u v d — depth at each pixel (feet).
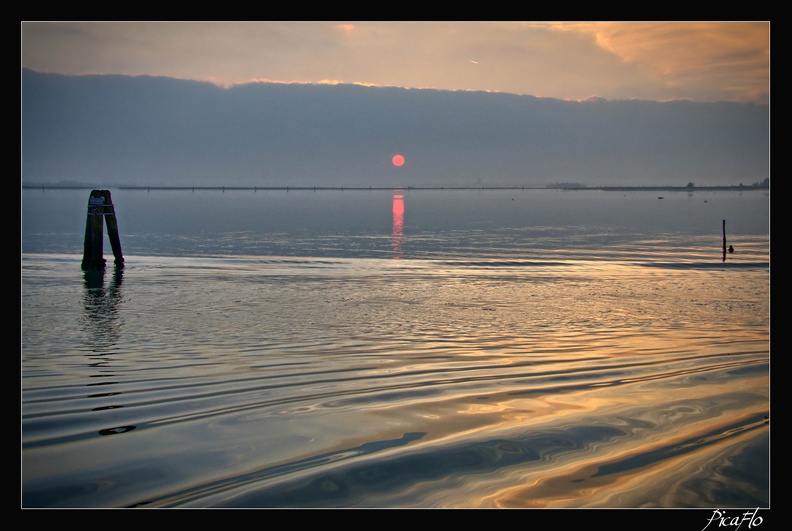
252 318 52.54
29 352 40.27
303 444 24.61
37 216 211.00
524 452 23.77
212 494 20.77
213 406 29.27
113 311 55.36
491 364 37.40
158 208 343.67
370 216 258.98
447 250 117.08
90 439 25.17
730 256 108.47
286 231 164.76
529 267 91.81
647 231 173.78
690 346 42.83
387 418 27.50
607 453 23.75
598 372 35.53
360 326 49.52
